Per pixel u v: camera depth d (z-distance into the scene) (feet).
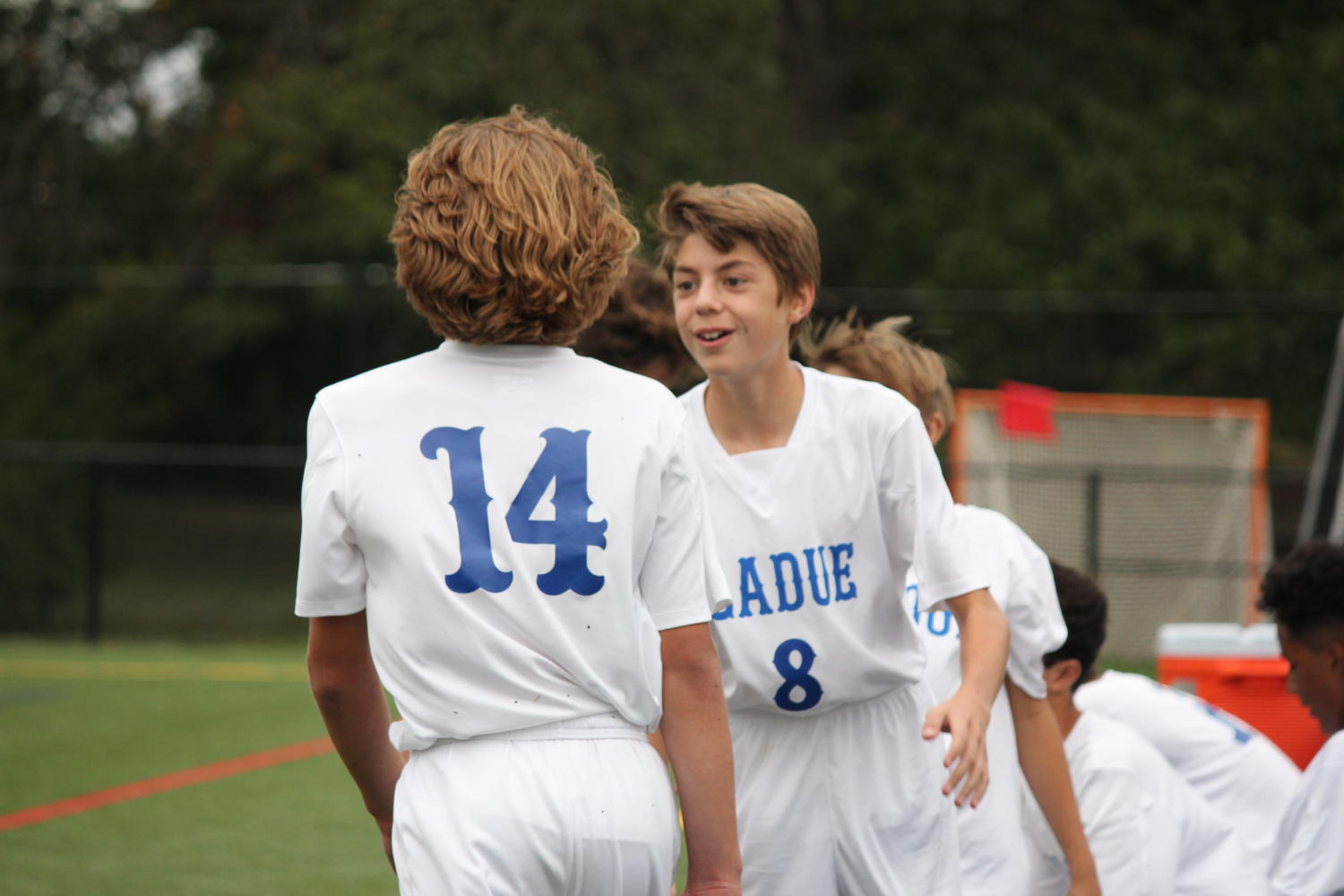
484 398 22.81
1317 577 35.91
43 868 63.05
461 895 21.49
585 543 22.27
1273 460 208.74
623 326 38.65
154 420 232.94
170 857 65.26
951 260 226.79
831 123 257.14
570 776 21.97
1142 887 37.01
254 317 230.48
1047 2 252.01
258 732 94.84
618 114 212.84
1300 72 237.86
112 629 165.89
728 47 222.69
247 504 199.93
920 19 254.88
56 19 224.33
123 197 241.96
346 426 22.71
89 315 222.89
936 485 31.07
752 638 31.60
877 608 31.73
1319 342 216.54
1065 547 139.33
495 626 22.07
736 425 31.81
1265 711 55.83
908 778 32.30
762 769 32.71
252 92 218.38
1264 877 40.16
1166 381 219.41
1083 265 226.79
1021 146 238.68
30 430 214.07
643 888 22.39
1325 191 236.63
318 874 62.64
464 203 22.63
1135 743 39.09
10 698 106.83
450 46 208.74
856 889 32.35
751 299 29.96
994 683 29.35
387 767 24.98
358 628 23.65
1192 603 135.74
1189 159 231.71
